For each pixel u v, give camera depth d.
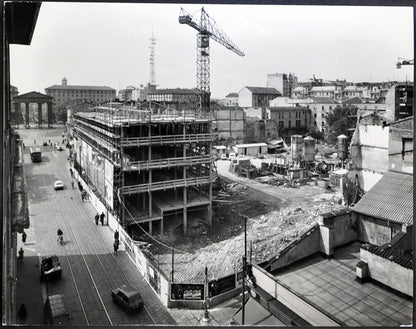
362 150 27.34
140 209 44.94
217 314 22.41
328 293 15.70
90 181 48.56
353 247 19.61
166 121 43.75
